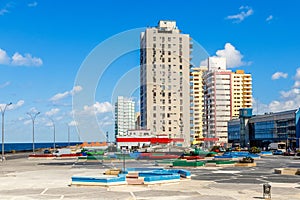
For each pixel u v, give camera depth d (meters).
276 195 23.84
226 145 128.62
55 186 28.44
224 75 152.75
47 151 103.44
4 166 51.56
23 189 27.06
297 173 36.97
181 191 25.33
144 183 27.75
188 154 52.88
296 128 103.06
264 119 121.06
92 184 27.64
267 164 52.19
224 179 32.66
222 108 131.88
